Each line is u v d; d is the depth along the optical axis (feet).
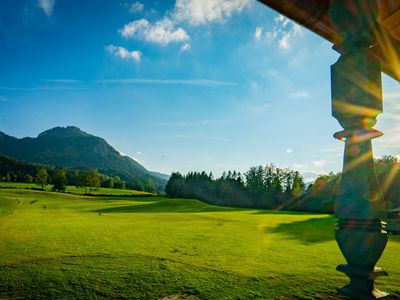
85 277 19.48
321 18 9.12
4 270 21.35
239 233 47.80
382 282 17.71
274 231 52.16
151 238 39.73
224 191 274.36
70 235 41.50
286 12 8.88
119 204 168.35
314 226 63.10
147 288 17.17
